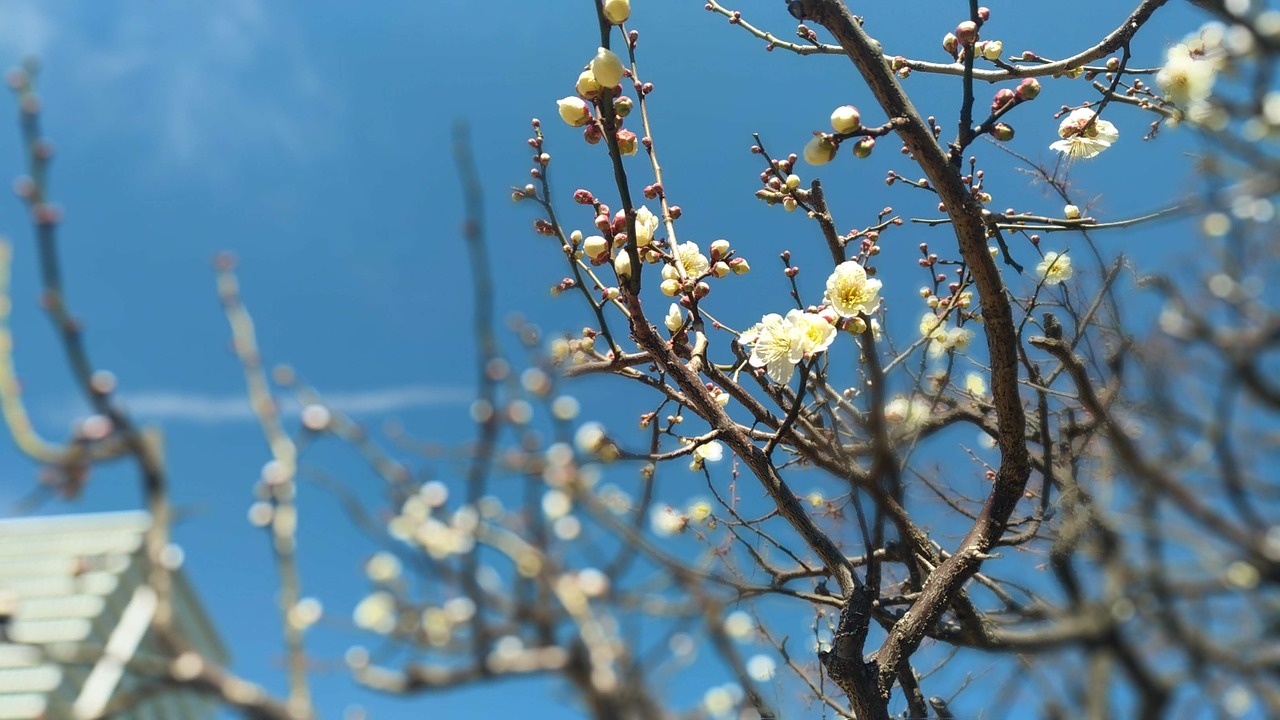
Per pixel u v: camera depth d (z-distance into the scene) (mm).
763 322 1057
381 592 792
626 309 1084
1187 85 1030
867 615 1034
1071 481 1002
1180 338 968
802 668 1139
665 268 1100
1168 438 970
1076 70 1098
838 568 1064
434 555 791
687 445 1059
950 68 1094
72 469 699
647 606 869
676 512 1086
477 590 782
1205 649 915
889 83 1005
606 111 987
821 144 1000
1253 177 961
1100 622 923
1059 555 954
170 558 718
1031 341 1016
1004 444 1050
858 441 1113
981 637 1037
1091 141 1099
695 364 1102
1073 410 1084
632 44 1111
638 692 808
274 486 792
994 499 1057
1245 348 951
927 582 1049
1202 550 929
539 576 798
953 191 1009
